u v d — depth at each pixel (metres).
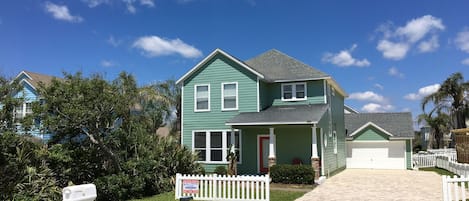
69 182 15.33
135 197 16.95
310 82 25.84
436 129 48.50
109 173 17.53
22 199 13.01
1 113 13.80
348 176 25.16
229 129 25.42
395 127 34.56
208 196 15.41
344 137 33.41
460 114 45.34
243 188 14.87
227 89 25.80
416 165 34.28
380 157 33.28
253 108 24.94
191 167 20.27
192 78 26.81
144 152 18.47
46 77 31.22
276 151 24.12
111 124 17.73
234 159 22.77
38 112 15.55
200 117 26.25
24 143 14.54
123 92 18.53
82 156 16.98
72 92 16.23
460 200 13.62
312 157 21.25
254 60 29.70
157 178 18.25
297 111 23.91
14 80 14.67
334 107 28.97
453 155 35.00
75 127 16.55
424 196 15.92
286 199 15.42
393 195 16.28
